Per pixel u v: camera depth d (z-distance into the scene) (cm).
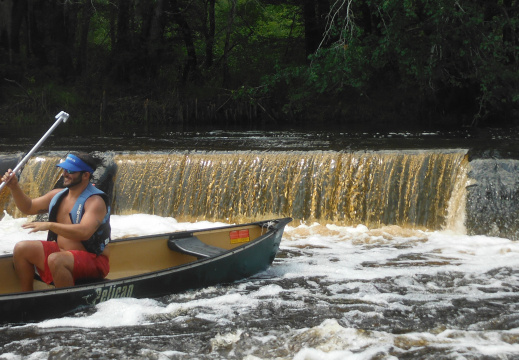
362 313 529
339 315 525
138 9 2053
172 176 990
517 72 1495
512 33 1574
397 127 1554
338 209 927
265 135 1349
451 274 650
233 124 1788
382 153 936
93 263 520
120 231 880
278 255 736
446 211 890
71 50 2145
